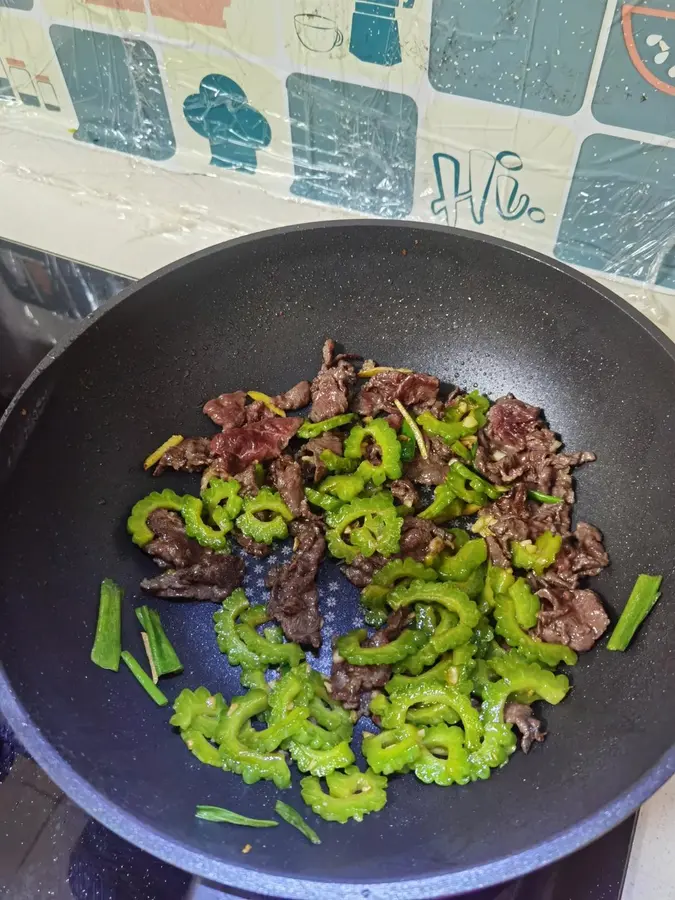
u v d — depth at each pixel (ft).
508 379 1.41
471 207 1.49
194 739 1.10
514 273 1.31
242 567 1.29
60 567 1.17
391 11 1.23
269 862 0.88
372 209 1.57
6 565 1.06
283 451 1.41
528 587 1.23
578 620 1.16
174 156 1.65
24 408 1.14
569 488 1.31
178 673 1.20
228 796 1.05
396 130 1.42
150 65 1.49
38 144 1.73
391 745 1.08
